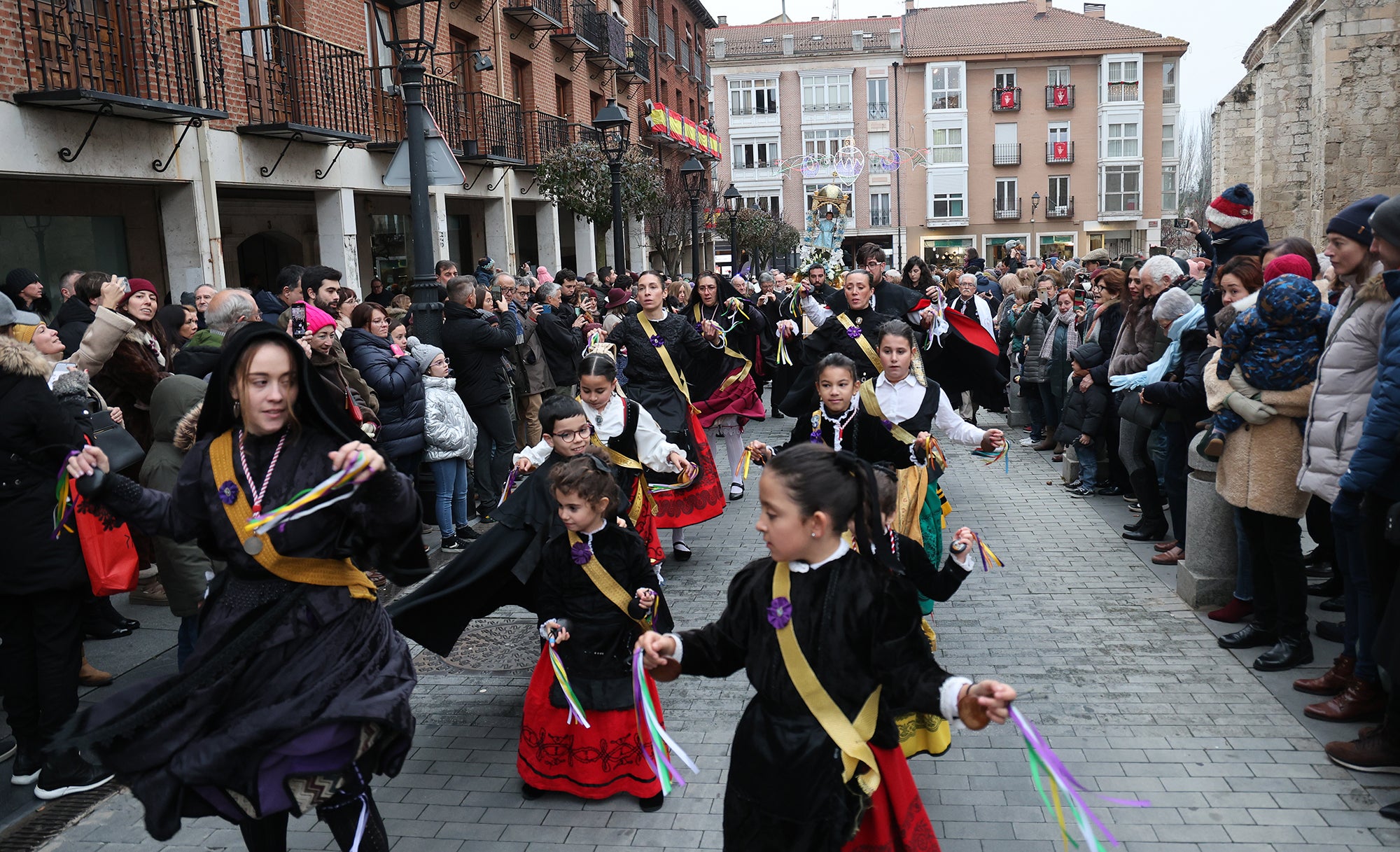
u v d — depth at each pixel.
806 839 2.68
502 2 19.64
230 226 13.47
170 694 2.79
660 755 2.86
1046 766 2.37
